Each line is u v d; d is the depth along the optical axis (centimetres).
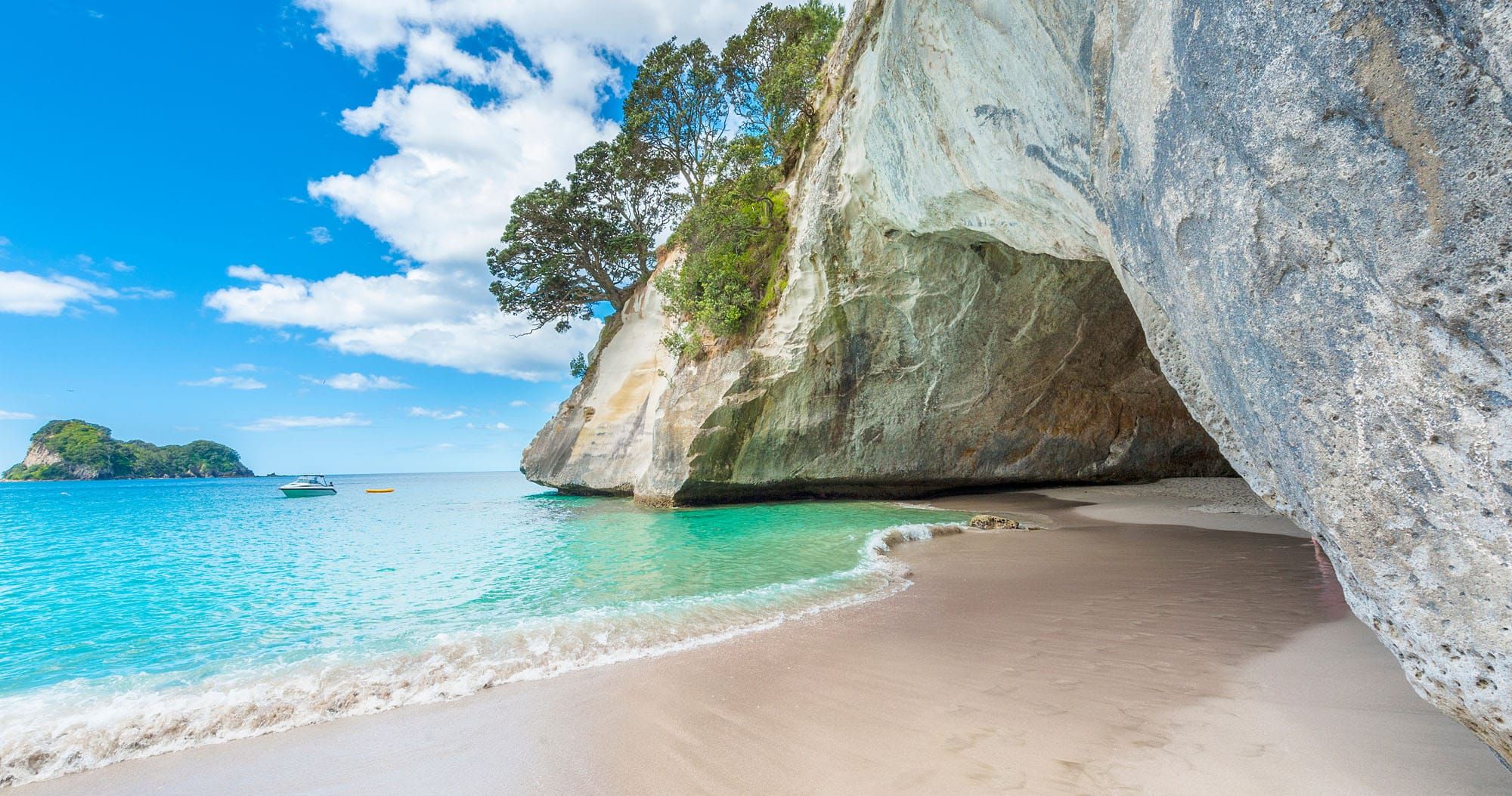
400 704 401
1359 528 204
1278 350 216
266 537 1370
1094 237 641
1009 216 811
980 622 522
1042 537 1014
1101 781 263
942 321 1528
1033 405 1716
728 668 437
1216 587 623
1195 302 261
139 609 695
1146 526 1116
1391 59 168
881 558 851
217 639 565
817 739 319
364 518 1833
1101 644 447
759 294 1775
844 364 1652
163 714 384
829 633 514
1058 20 473
